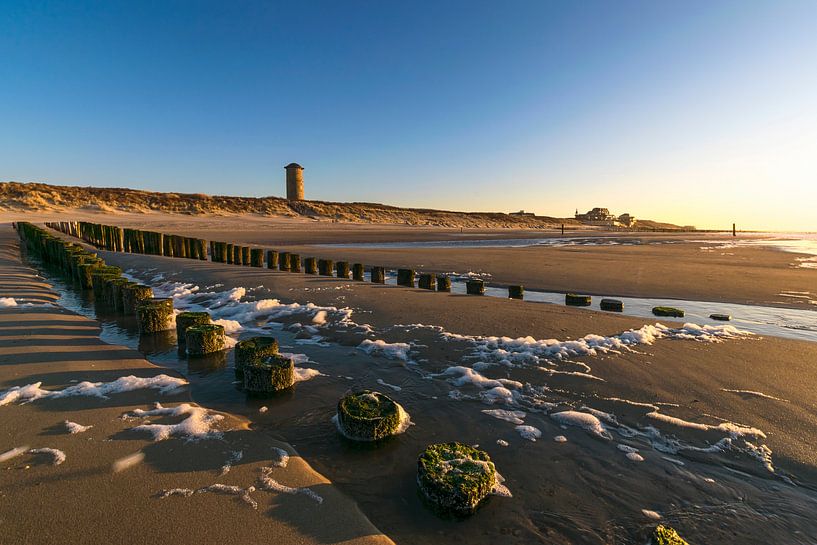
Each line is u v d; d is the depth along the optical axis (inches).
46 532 97.1
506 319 293.7
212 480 119.6
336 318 300.4
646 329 262.1
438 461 123.5
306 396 183.8
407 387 191.6
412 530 105.1
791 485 121.9
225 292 389.4
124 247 855.1
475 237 1747.0
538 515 110.5
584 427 154.3
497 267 647.1
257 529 100.7
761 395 175.2
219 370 215.5
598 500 116.3
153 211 2052.2
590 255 842.8
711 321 324.5
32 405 164.1
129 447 135.9
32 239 834.8
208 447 137.6
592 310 330.0
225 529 100.0
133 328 293.7
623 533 104.5
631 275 560.4
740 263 696.4
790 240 1759.4
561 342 239.6
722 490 120.0
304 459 135.2
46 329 266.8
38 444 136.1
